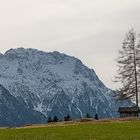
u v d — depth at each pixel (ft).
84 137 162.30
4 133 195.83
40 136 169.07
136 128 201.36
